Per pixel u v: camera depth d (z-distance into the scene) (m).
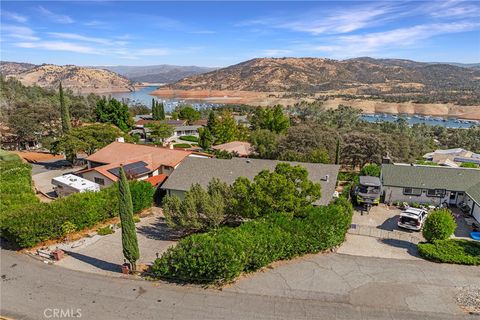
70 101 110.44
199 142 71.25
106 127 58.72
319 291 18.17
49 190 40.12
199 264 18.08
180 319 15.82
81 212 26.09
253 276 19.56
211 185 26.53
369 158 52.19
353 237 25.78
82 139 54.34
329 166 33.19
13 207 25.41
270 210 23.42
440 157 59.03
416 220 27.16
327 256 22.25
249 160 35.53
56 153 57.19
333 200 28.64
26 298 17.47
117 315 16.11
